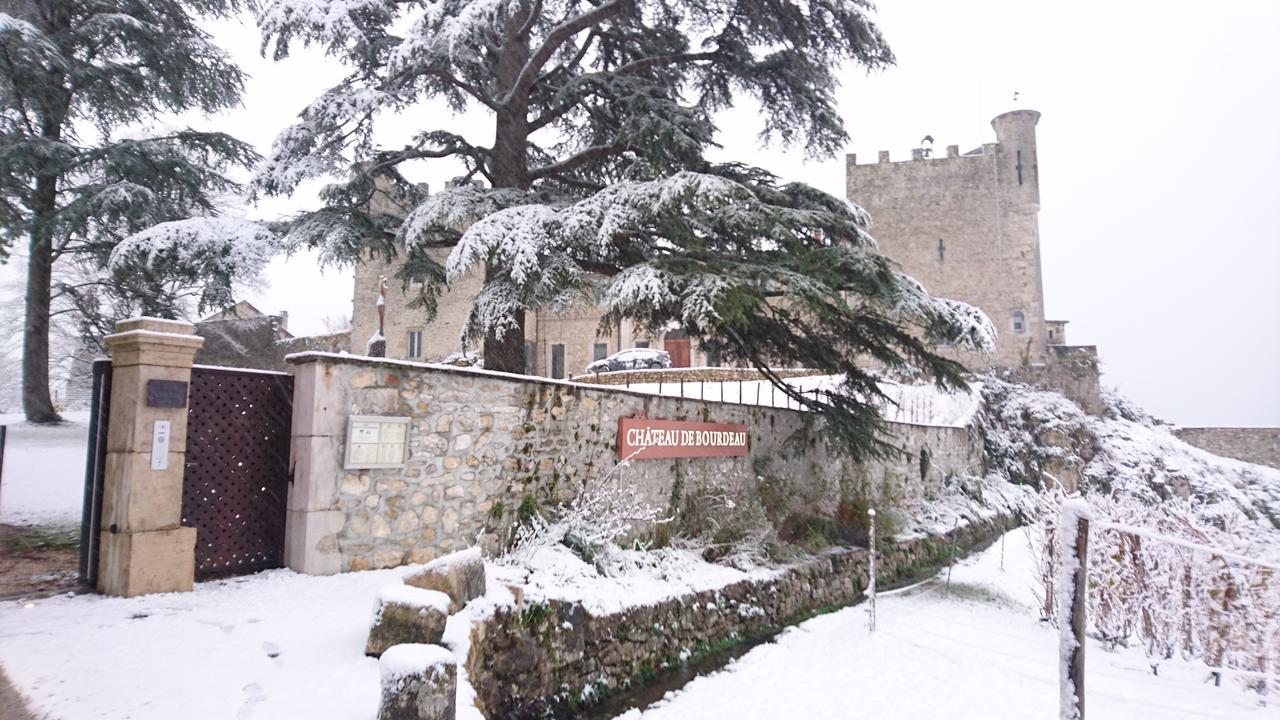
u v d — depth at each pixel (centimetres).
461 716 369
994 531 1783
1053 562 865
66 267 1955
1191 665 668
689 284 852
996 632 829
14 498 859
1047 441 2542
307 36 962
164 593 491
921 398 2353
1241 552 657
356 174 1079
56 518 779
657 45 1243
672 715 572
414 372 623
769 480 1075
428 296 1255
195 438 539
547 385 744
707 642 720
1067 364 3133
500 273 986
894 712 581
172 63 1357
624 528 733
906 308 966
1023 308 3550
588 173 1318
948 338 1069
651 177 990
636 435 846
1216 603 655
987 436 2470
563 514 741
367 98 977
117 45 1357
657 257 950
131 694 339
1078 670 388
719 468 995
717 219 909
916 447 1667
